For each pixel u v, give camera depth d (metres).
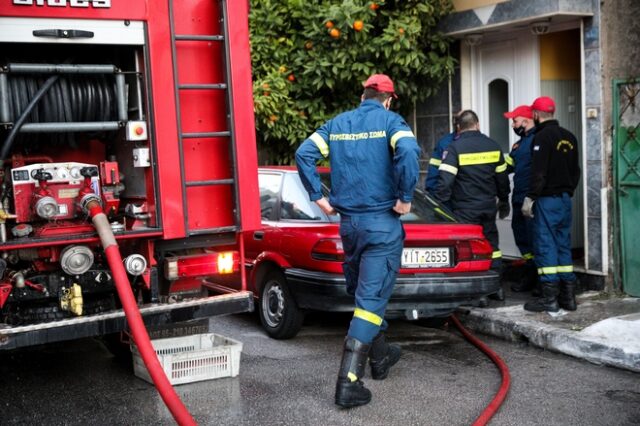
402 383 5.91
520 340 7.18
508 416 5.18
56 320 5.10
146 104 5.31
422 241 6.55
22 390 5.87
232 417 5.18
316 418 5.16
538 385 5.86
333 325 7.81
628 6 8.41
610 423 5.05
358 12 9.63
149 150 5.34
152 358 4.59
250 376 6.08
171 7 5.32
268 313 7.29
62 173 5.24
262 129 9.98
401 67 9.98
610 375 6.12
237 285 7.78
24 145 5.64
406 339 7.35
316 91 10.27
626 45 8.41
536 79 9.55
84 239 5.17
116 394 5.73
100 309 5.37
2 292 5.06
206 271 5.61
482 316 7.56
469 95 10.35
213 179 5.56
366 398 5.39
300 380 5.97
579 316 7.44
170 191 5.36
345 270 5.79
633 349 6.23
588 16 8.38
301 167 5.63
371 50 9.70
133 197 5.71
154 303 5.44
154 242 5.45
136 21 5.23
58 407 5.46
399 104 10.91
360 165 5.48
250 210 5.61
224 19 5.48
